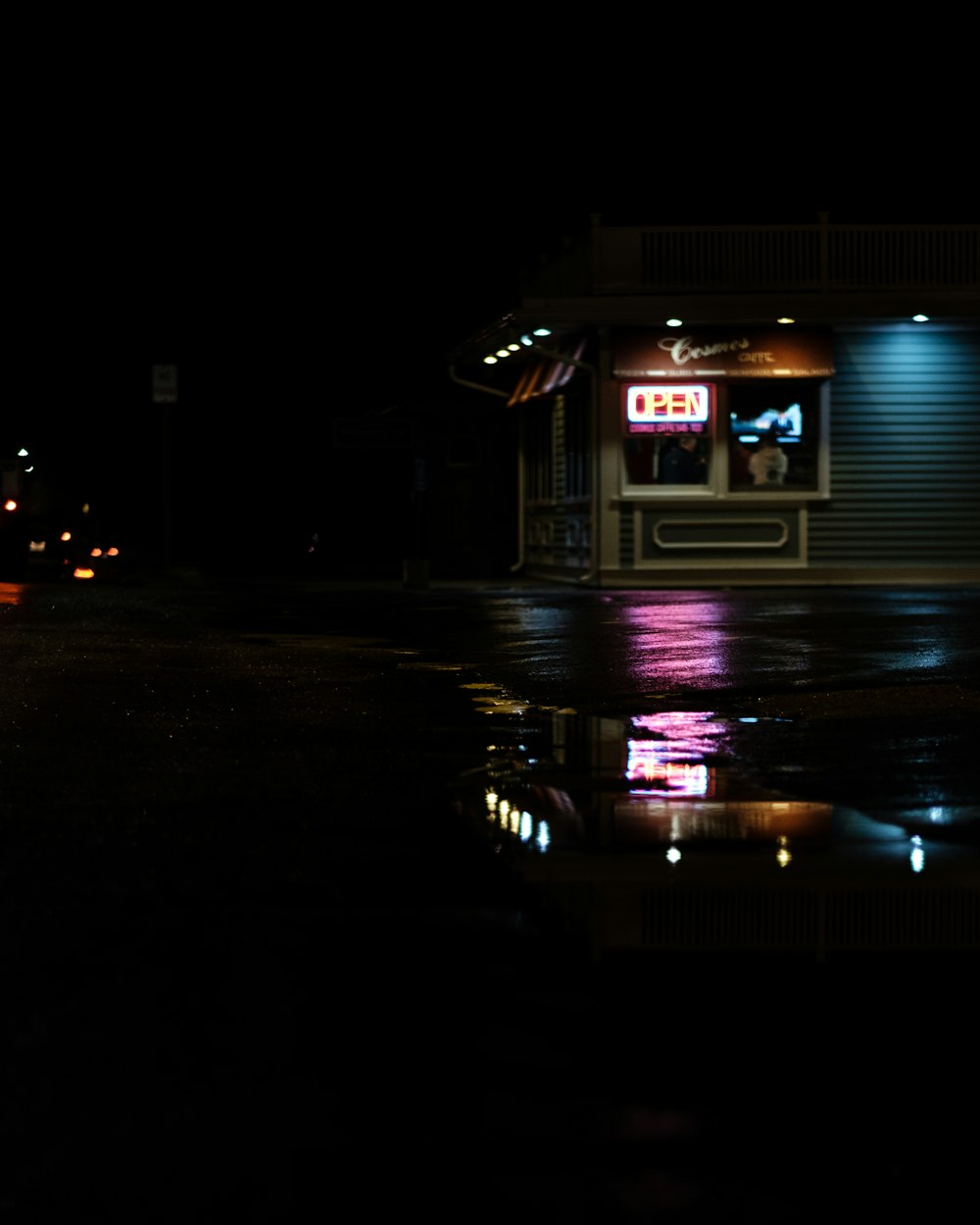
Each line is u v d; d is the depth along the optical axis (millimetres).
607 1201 3277
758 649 16891
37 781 8602
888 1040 4293
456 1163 3461
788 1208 3252
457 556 38094
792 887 6176
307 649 17016
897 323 29375
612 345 28953
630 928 5516
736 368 29031
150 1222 3174
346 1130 3652
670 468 29391
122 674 14219
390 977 4898
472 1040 4293
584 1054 4172
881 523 29734
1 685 13273
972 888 6168
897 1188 3352
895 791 8523
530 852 6879
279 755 9664
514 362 34906
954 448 29766
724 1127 3670
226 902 5926
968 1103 3828
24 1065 4102
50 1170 3428
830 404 29531
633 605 24266
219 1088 3930
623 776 9031
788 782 8820
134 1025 4434
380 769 9188
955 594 27000
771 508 29562
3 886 6184
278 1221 3184
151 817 7625
